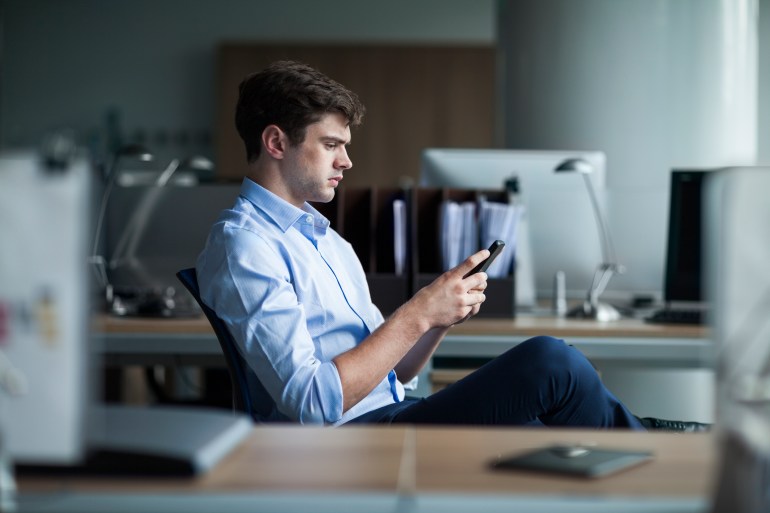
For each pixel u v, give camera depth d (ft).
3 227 2.42
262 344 5.31
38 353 2.44
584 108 13.55
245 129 6.16
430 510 2.32
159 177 11.21
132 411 3.22
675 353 7.85
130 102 22.35
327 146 6.09
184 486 2.54
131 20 22.40
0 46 22.34
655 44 13.33
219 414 3.20
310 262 5.89
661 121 13.35
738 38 13.44
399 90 21.54
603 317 8.57
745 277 2.47
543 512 2.31
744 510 2.11
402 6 22.38
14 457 2.43
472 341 7.88
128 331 7.95
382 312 8.74
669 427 5.78
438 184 9.93
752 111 13.67
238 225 5.72
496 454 2.95
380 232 9.23
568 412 5.31
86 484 2.56
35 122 22.36
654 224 9.75
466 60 21.54
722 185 2.49
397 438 3.20
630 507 2.35
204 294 5.55
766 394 2.25
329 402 5.22
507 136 14.43
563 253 9.77
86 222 2.45
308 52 21.57
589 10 13.50
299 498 2.42
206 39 22.35
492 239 8.70
